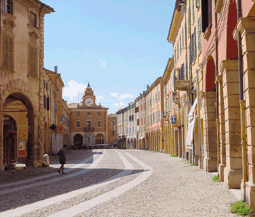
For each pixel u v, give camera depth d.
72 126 94.12
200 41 17.67
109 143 101.62
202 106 16.94
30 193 11.37
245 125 7.80
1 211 8.19
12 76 20.83
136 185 12.39
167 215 7.01
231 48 10.14
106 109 96.12
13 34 20.94
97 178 15.59
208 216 6.70
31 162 22.92
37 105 23.59
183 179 13.27
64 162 18.53
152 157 35.03
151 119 61.94
